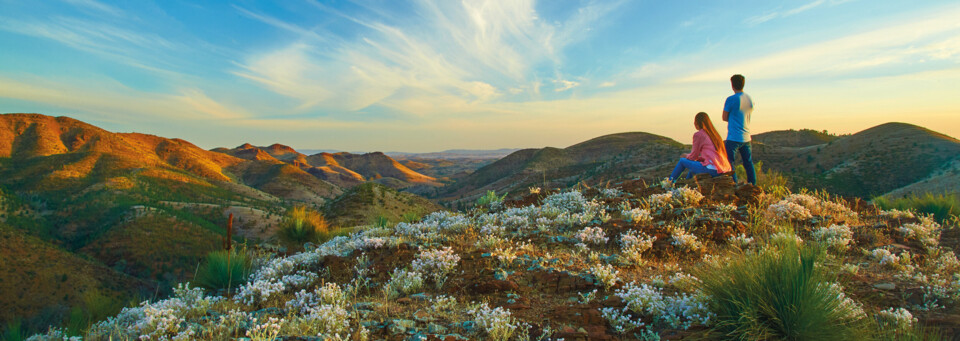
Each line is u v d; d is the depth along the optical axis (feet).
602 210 26.40
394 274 19.30
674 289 16.34
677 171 31.94
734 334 12.44
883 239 21.65
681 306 13.91
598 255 20.36
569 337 12.85
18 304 195.42
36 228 357.00
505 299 16.35
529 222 27.45
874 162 423.64
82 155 641.40
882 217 26.27
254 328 13.16
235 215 410.11
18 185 522.47
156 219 342.64
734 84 29.81
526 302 15.83
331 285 17.78
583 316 14.08
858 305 14.03
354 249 24.49
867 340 11.50
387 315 15.24
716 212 24.66
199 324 15.07
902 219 25.80
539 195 34.42
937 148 413.39
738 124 29.48
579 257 20.51
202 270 24.81
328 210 193.47
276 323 14.10
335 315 14.37
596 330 13.26
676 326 13.19
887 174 396.37
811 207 27.37
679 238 21.13
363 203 191.62
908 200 34.32
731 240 21.33
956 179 205.16
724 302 13.44
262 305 18.11
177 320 15.11
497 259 19.93
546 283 17.24
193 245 319.68
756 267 13.80
